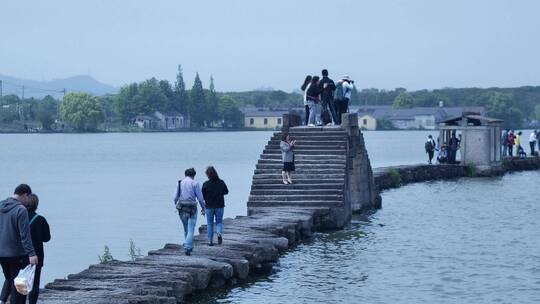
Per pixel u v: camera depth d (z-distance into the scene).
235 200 91.06
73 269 49.53
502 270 42.44
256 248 41.34
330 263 44.19
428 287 38.47
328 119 69.56
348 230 57.03
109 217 77.38
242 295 36.47
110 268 36.25
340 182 58.22
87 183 127.62
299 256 46.22
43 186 122.44
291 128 64.50
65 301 29.56
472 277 40.69
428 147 112.19
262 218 52.19
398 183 95.62
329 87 69.06
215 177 42.84
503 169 114.25
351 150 64.38
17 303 26.69
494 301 35.72
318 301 35.53
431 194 85.62
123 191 110.38
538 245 50.44
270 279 39.97
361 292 37.34
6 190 119.62
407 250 48.41
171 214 79.38
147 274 34.91
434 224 60.53
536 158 126.38
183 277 34.47
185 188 40.09
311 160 60.66
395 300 35.84
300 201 57.62
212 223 42.75
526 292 37.44
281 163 61.00
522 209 70.75
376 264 43.91
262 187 58.62
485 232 56.22
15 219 26.62
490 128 107.81
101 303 29.28
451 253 47.41
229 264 37.81
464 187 93.88
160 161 195.38
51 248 57.41
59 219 76.19
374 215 66.44
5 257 26.73
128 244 59.03
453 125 109.44
